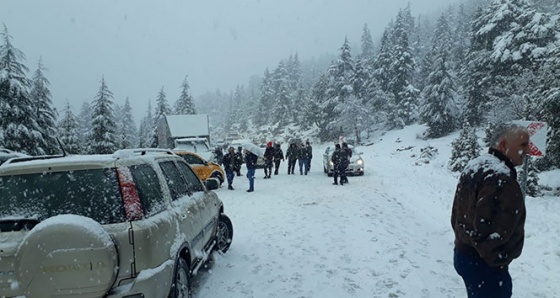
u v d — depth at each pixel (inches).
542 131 261.4
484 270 115.6
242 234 324.5
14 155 400.2
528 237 285.4
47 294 115.0
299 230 333.7
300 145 823.1
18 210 127.0
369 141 1756.9
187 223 174.2
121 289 121.3
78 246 115.2
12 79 882.8
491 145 119.0
